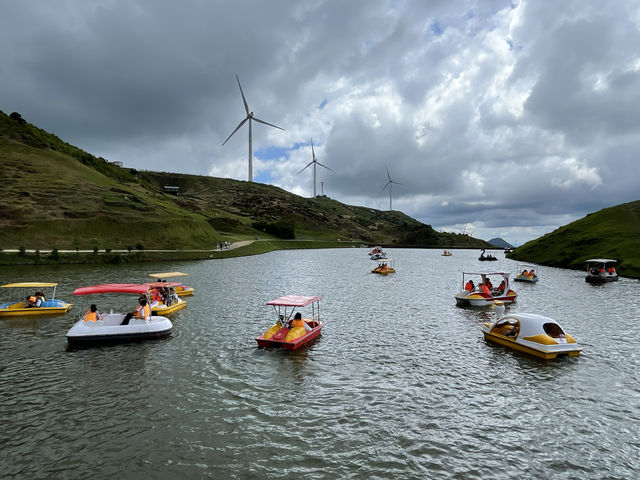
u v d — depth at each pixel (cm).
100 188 12888
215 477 1162
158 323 2655
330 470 1209
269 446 1339
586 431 1477
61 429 1431
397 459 1273
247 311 3609
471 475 1195
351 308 3866
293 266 9131
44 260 7750
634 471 1230
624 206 11231
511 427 1498
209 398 1714
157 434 1406
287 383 1895
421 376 2002
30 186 11325
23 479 1141
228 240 15250
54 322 3080
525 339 2389
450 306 3984
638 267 6838
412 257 14538
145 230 11100
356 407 1647
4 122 16112
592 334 2869
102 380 1905
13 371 2011
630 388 1873
